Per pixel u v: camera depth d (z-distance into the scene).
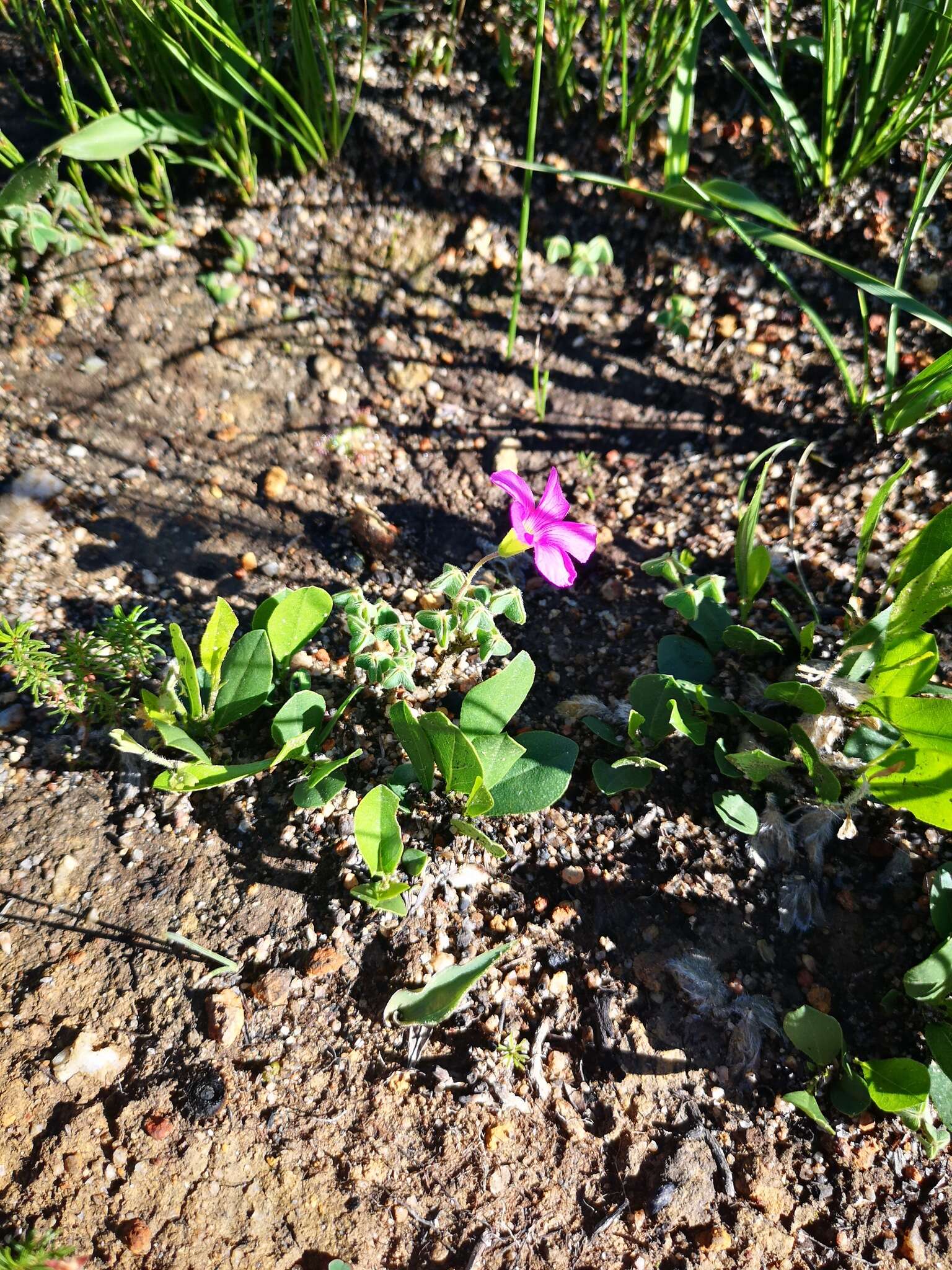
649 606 0.27
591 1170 0.19
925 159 0.27
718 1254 0.19
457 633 0.24
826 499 0.28
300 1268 0.18
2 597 0.25
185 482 0.28
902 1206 0.19
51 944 0.20
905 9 0.27
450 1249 0.18
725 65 0.31
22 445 0.27
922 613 0.22
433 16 0.32
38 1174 0.18
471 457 0.30
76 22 0.30
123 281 0.30
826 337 0.27
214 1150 0.19
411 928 0.21
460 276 0.31
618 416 0.30
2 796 0.22
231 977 0.20
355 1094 0.19
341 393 0.30
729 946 0.22
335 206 0.31
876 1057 0.20
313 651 0.25
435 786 0.23
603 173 0.31
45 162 0.27
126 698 0.24
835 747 0.23
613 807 0.23
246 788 0.23
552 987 0.21
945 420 0.28
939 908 0.21
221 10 0.29
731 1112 0.20
